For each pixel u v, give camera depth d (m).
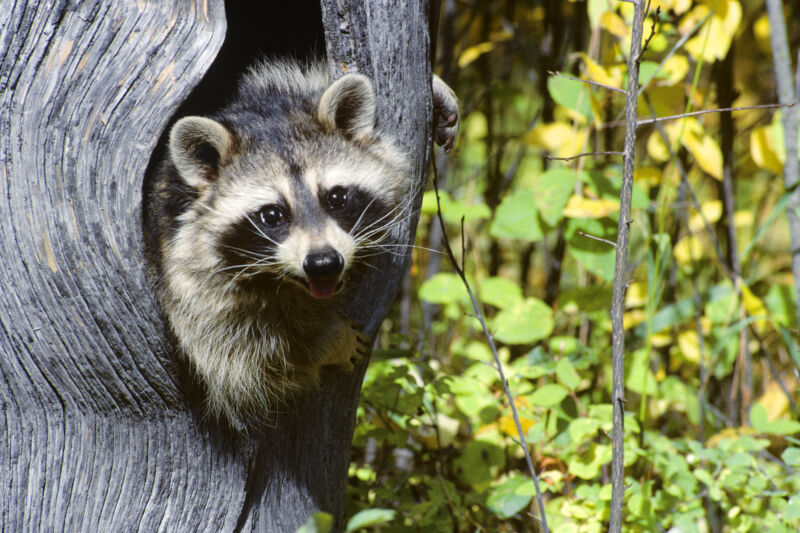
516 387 4.56
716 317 5.12
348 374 3.92
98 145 3.25
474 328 5.95
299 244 3.46
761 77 6.90
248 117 3.78
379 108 3.72
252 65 4.27
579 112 4.76
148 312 3.35
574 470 4.01
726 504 4.15
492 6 6.83
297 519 3.91
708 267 6.36
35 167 3.27
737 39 5.79
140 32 3.25
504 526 4.66
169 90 3.26
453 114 4.18
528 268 6.37
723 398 5.38
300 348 3.76
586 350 4.63
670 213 5.71
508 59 6.67
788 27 6.02
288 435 3.84
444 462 4.73
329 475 4.04
